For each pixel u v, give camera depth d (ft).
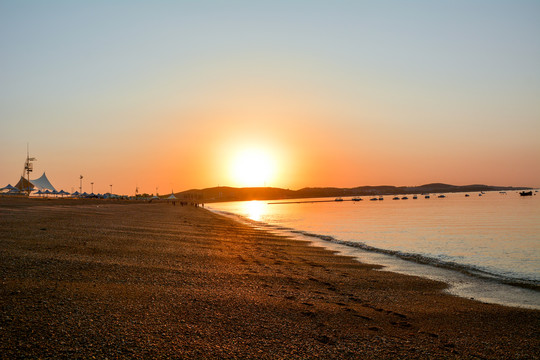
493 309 45.57
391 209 428.97
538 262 87.61
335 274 66.03
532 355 31.32
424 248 111.75
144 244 84.07
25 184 506.48
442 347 32.24
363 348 30.76
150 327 31.12
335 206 598.34
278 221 243.19
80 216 156.66
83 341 27.12
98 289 40.98
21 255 56.08
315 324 36.04
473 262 87.20
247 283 52.47
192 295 42.50
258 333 32.35
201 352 27.37
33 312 31.65
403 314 41.91
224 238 117.60
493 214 296.71
